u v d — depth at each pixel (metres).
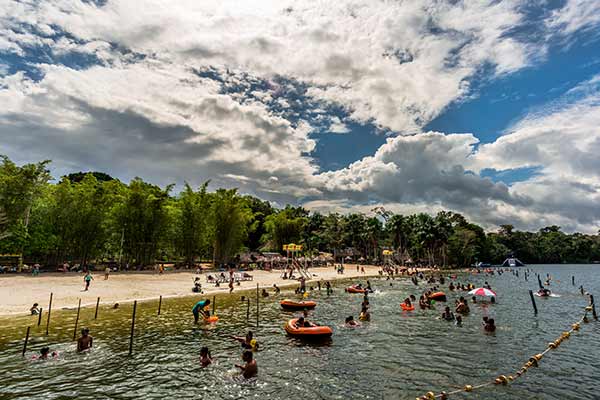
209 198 65.56
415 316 26.23
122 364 14.70
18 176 42.31
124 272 50.25
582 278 72.38
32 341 17.59
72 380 12.86
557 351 17.52
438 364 15.31
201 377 13.41
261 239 103.31
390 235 116.12
